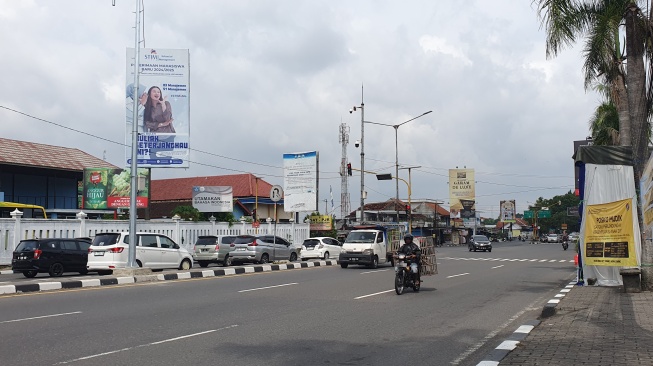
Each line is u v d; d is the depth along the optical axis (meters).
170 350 8.34
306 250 33.53
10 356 7.81
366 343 9.09
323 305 13.50
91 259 20.92
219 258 29.42
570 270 27.39
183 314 11.79
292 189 44.69
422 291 17.05
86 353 8.05
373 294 15.98
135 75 20.20
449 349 8.71
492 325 10.98
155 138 23.83
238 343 8.94
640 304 12.63
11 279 20.69
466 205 95.62
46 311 11.95
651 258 14.83
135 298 14.38
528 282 20.52
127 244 21.28
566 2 15.20
